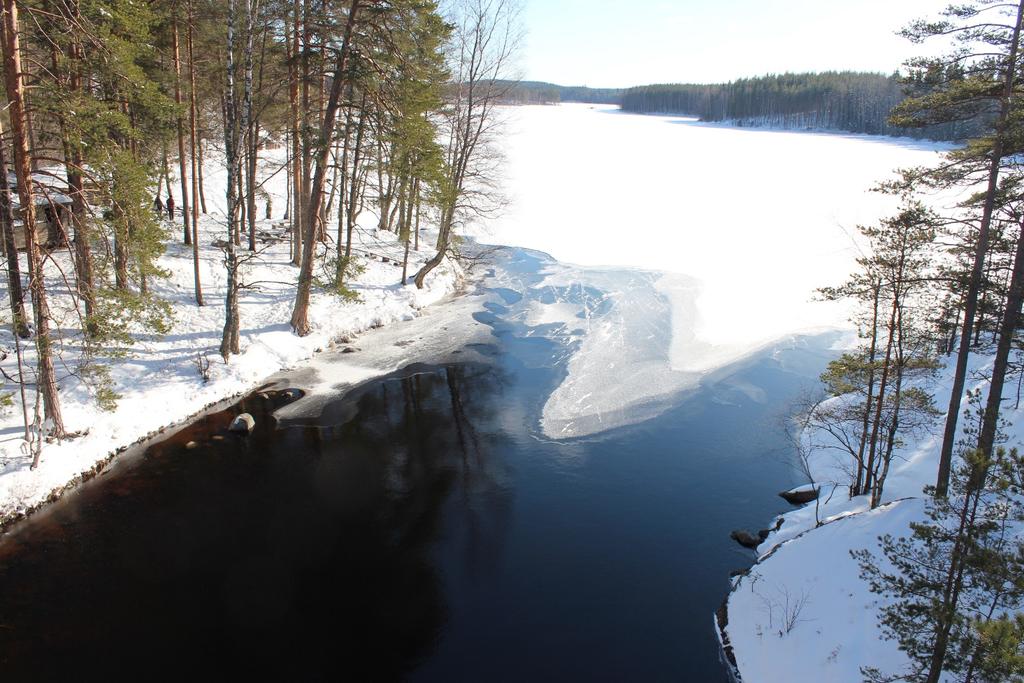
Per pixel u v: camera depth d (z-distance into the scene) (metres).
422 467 15.50
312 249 20.67
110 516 12.96
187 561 11.80
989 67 9.97
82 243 14.11
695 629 10.63
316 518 13.31
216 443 15.93
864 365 13.05
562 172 65.00
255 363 19.36
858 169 62.34
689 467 15.89
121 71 12.55
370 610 10.82
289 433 16.67
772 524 13.59
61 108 11.86
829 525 11.95
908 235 11.57
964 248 11.17
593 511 13.95
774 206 48.25
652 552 12.59
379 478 14.93
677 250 37.50
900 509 11.38
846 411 14.74
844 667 9.05
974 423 14.36
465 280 31.61
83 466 13.95
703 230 42.34
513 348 23.39
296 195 25.36
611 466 15.87
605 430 17.72
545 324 25.34
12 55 10.94
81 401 15.15
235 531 12.75
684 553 12.59
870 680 7.88
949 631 6.16
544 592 11.41
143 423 15.81
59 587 11.00
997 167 10.05
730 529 13.41
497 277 32.47
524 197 53.03
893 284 12.12
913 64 10.70
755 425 18.09
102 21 13.27
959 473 6.87
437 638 10.26
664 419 18.42
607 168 67.94
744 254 36.22
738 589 11.34
